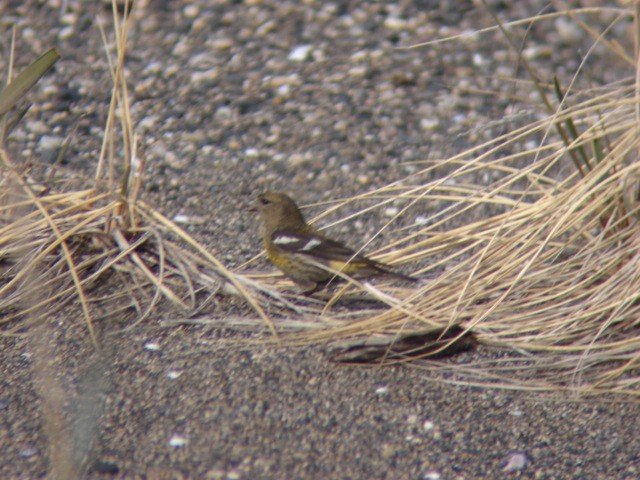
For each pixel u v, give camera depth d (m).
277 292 10.65
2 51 16.80
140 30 17.41
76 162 14.04
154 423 8.61
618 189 10.09
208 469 8.05
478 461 8.28
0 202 11.29
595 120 11.41
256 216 12.80
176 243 11.97
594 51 16.58
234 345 9.82
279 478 7.98
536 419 8.84
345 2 18.02
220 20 17.66
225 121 15.13
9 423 8.53
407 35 17.28
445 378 9.44
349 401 9.02
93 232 11.02
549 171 13.40
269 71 16.42
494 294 10.29
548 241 10.07
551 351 9.74
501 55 16.67
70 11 17.75
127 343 9.81
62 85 15.99
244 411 8.81
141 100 15.67
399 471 8.12
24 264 10.69
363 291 10.70
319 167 14.06
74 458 7.96
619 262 10.14
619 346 9.50
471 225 10.85
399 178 13.78
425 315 9.98
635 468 8.20
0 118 11.27
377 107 15.45
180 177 13.70
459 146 14.48
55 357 9.53
